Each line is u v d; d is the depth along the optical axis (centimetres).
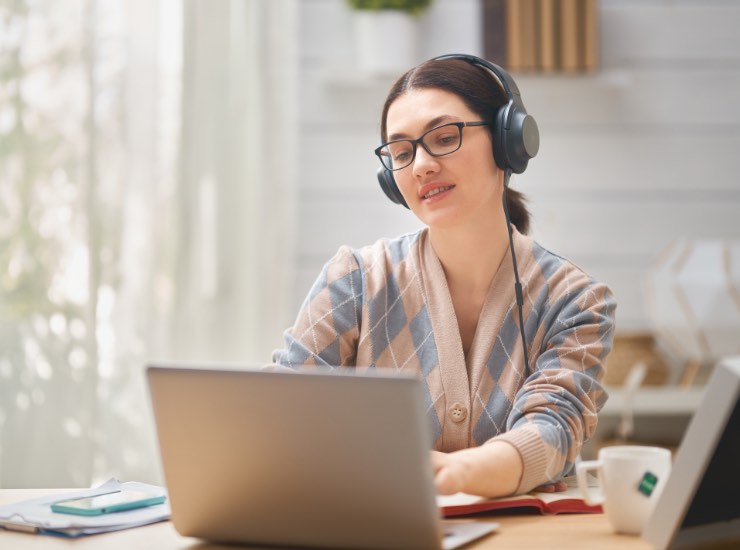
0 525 104
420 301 138
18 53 226
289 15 272
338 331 139
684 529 91
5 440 223
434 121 128
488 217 133
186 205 253
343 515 90
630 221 290
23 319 225
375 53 276
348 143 288
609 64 290
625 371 265
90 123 229
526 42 281
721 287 260
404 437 85
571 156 290
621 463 97
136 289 241
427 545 88
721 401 82
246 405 90
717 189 291
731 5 291
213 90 258
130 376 238
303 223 288
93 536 100
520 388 129
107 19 236
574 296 132
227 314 261
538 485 115
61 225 228
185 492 95
